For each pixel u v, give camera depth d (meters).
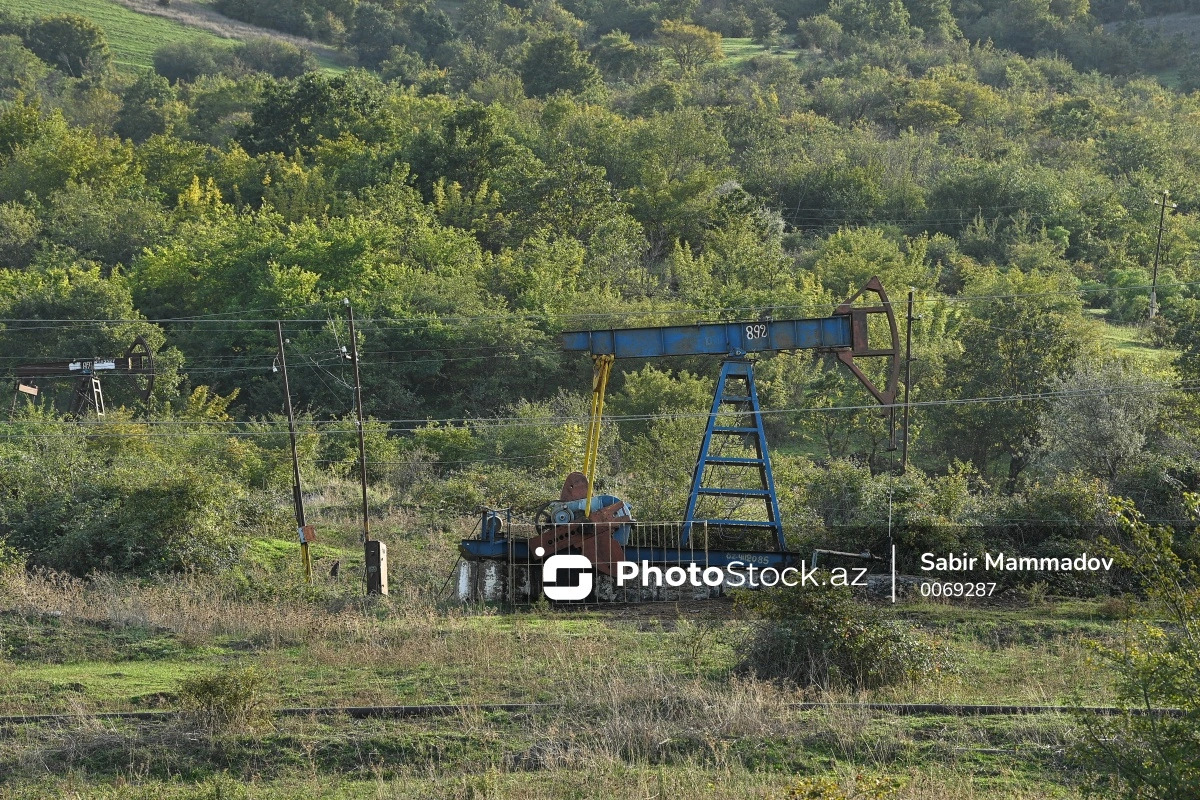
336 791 50.88
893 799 44.91
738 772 50.66
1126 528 45.53
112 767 54.00
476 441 175.75
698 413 154.12
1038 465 140.25
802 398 192.38
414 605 88.19
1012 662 70.19
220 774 52.91
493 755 53.84
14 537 102.19
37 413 158.88
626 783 49.78
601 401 98.06
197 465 134.00
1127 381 138.88
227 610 83.44
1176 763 39.41
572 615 86.31
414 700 61.72
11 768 53.56
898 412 177.12
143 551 100.50
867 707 57.59
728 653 69.88
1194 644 40.78
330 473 161.38
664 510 117.88
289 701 61.97
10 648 75.69
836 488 109.94
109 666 72.38
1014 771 50.66
